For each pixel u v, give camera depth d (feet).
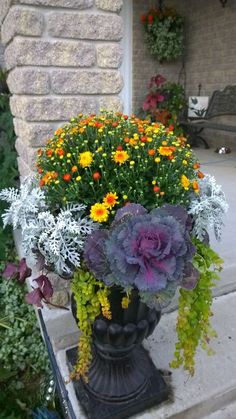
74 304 3.60
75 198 3.23
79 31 4.17
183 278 2.92
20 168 5.67
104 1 4.16
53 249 3.04
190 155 3.60
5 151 8.09
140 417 3.88
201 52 15.25
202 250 3.34
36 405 4.83
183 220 2.98
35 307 5.56
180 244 2.70
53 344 4.73
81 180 3.21
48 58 4.15
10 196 3.85
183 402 4.01
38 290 3.55
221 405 4.27
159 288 2.61
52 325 4.66
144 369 4.06
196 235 3.44
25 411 4.78
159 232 2.70
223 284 5.70
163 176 3.22
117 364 3.82
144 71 15.97
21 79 4.12
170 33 15.08
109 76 4.49
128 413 3.86
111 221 3.23
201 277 3.26
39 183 3.72
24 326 5.80
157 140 3.43
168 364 4.46
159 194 3.22
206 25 14.58
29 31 3.97
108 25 4.26
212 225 3.50
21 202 3.52
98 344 3.66
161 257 2.65
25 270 4.02
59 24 4.07
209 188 3.75
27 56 4.05
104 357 3.79
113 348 3.57
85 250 2.93
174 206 2.99
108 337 3.41
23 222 3.43
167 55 15.48
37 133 4.38
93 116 3.84
